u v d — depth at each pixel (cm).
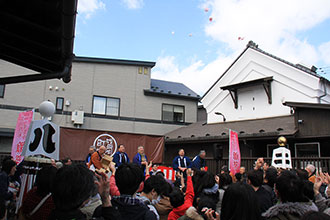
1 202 227
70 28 328
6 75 1527
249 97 1525
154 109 1908
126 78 1858
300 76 1327
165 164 1590
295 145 1147
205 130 1558
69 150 1023
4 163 519
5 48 436
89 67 1758
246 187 221
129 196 233
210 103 1753
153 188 321
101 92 1761
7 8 339
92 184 193
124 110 1809
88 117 1692
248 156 1262
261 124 1327
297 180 245
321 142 1066
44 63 464
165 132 1911
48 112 471
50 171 243
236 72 1619
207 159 1252
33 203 236
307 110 1092
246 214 212
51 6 324
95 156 639
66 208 179
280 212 240
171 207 372
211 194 368
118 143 1116
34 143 427
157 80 2231
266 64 1470
